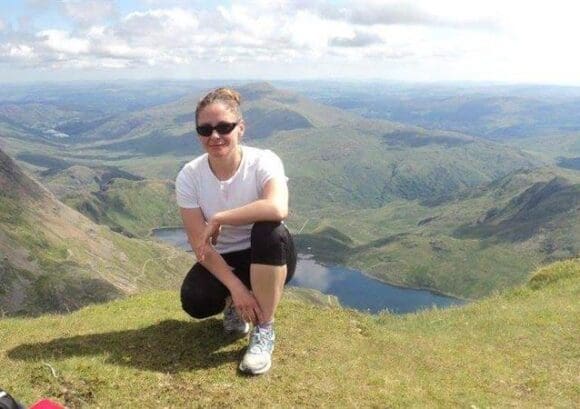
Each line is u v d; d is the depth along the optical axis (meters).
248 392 1.80
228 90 1.89
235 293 1.88
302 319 2.66
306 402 1.77
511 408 1.97
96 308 3.00
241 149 1.94
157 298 3.20
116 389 1.76
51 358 1.95
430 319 3.55
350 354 2.27
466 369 2.33
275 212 1.82
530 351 2.67
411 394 1.93
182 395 1.75
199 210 1.98
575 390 2.21
